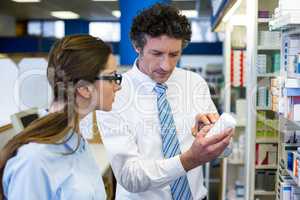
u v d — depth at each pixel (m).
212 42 10.00
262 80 2.79
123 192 1.71
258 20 2.79
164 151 1.65
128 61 4.21
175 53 1.58
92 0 8.31
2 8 9.70
